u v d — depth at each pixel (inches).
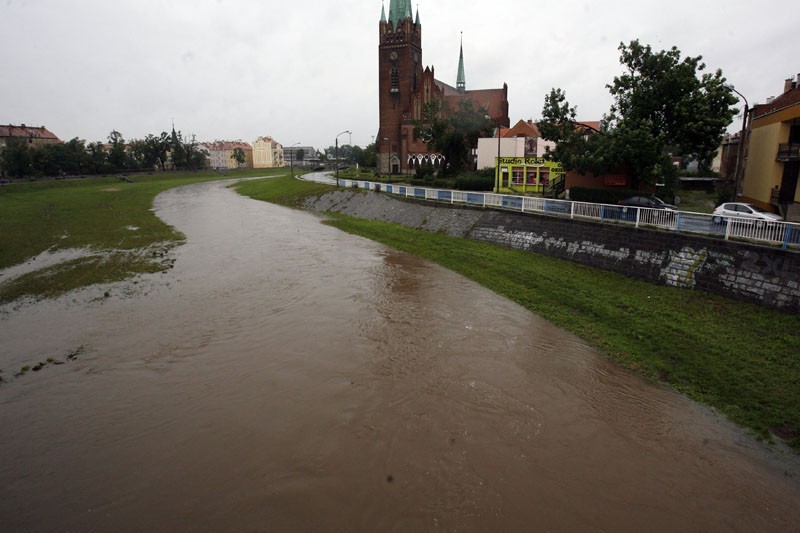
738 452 402.0
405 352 597.9
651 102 1058.7
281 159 7534.5
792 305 610.2
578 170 1175.0
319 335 653.3
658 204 1085.1
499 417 453.1
